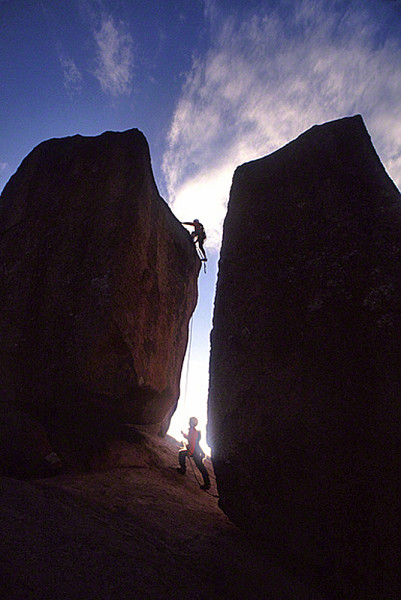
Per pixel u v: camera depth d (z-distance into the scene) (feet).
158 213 28.78
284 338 14.60
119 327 20.16
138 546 11.52
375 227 14.52
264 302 15.83
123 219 23.00
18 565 8.03
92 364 19.30
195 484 22.09
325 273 14.79
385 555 10.23
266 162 19.85
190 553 12.19
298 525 12.19
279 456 13.10
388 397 11.53
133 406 23.21
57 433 21.09
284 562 12.28
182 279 30.71
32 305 21.81
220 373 15.97
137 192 24.20
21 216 25.81
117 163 25.84
